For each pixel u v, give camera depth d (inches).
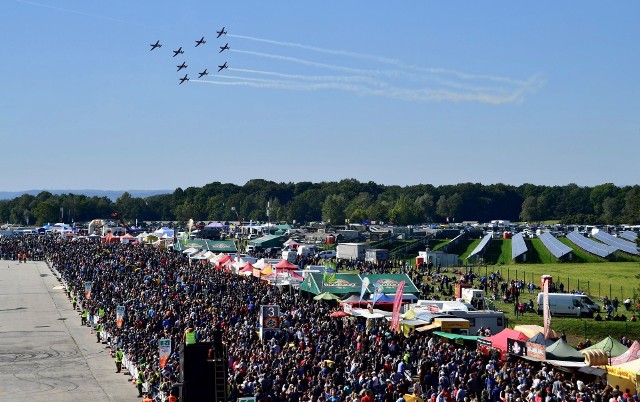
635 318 3289.9
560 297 3430.1
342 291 3671.3
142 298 3666.3
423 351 2279.8
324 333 2608.3
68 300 4773.6
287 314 3048.7
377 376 1902.1
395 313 2723.9
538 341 2196.1
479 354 2214.6
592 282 4635.8
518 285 4311.0
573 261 6161.4
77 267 5492.1
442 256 5797.2
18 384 2518.5
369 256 5940.0
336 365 2043.6
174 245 6953.7
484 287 4291.3
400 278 3777.1
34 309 4375.0
